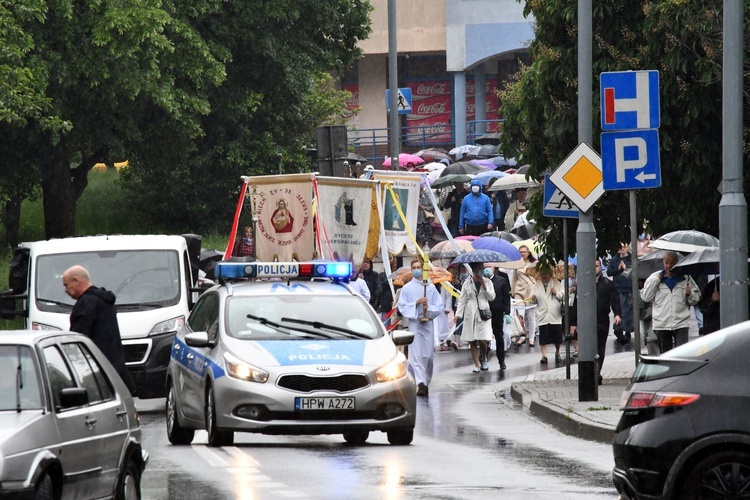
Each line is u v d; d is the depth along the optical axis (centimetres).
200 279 6347
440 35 16950
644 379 2384
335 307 3900
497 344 6531
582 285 4697
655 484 2314
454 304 7938
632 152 4241
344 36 11875
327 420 3594
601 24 5547
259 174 11006
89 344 2519
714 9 5097
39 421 2158
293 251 6012
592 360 4662
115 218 11594
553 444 3716
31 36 7419
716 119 5444
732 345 2345
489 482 2927
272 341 3731
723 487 2300
